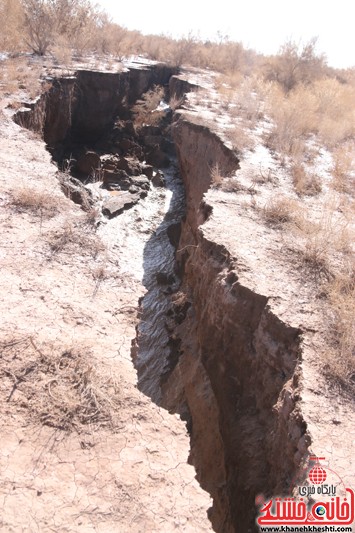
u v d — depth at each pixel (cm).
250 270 510
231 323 496
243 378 494
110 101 1534
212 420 540
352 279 507
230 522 456
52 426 295
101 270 466
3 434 284
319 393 362
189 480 282
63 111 1285
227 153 927
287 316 443
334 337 421
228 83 1809
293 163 895
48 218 543
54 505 252
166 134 1755
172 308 850
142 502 263
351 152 1012
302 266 530
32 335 362
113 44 2081
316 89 1588
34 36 1595
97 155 1364
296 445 340
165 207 1307
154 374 742
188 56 2269
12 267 444
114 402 320
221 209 655
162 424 315
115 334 389
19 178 630
